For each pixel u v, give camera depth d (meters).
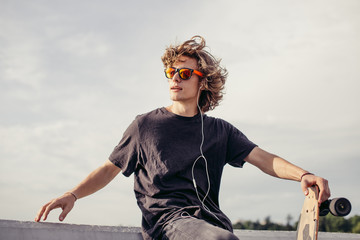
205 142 2.77
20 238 2.20
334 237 3.61
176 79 2.83
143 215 2.61
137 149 2.74
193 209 2.49
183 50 2.89
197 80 2.91
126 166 2.74
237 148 2.87
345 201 2.30
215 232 2.11
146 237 2.52
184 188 2.59
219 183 2.80
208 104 3.07
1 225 2.19
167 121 2.76
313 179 2.45
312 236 2.34
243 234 3.32
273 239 3.38
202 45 2.94
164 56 2.94
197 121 2.81
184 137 2.74
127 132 2.80
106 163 2.82
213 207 2.65
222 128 2.89
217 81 2.99
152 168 2.64
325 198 2.39
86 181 2.71
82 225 2.49
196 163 2.71
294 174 2.58
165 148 2.68
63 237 2.36
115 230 2.61
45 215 2.42
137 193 2.70
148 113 2.84
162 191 2.58
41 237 2.28
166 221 2.44
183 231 2.26
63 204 2.54
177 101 2.85
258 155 2.83
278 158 2.74
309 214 2.45
